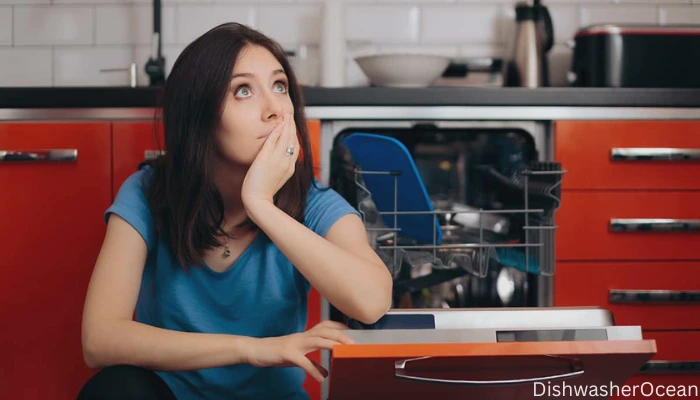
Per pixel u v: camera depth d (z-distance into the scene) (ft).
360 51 7.58
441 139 6.65
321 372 3.23
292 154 3.62
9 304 5.65
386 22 7.67
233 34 3.69
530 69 6.86
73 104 5.71
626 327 3.00
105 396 3.24
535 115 5.73
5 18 7.61
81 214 5.68
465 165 6.81
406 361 2.88
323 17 7.00
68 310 5.66
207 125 3.64
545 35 6.94
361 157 4.84
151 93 5.71
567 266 5.66
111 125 5.68
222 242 3.92
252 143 3.60
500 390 3.23
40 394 5.66
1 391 5.65
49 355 5.65
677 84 6.50
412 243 5.45
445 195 6.85
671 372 5.67
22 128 5.66
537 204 4.79
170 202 3.77
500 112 5.72
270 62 3.67
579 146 5.68
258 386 3.99
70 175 5.67
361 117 5.69
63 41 7.64
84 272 5.67
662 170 5.70
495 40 7.69
